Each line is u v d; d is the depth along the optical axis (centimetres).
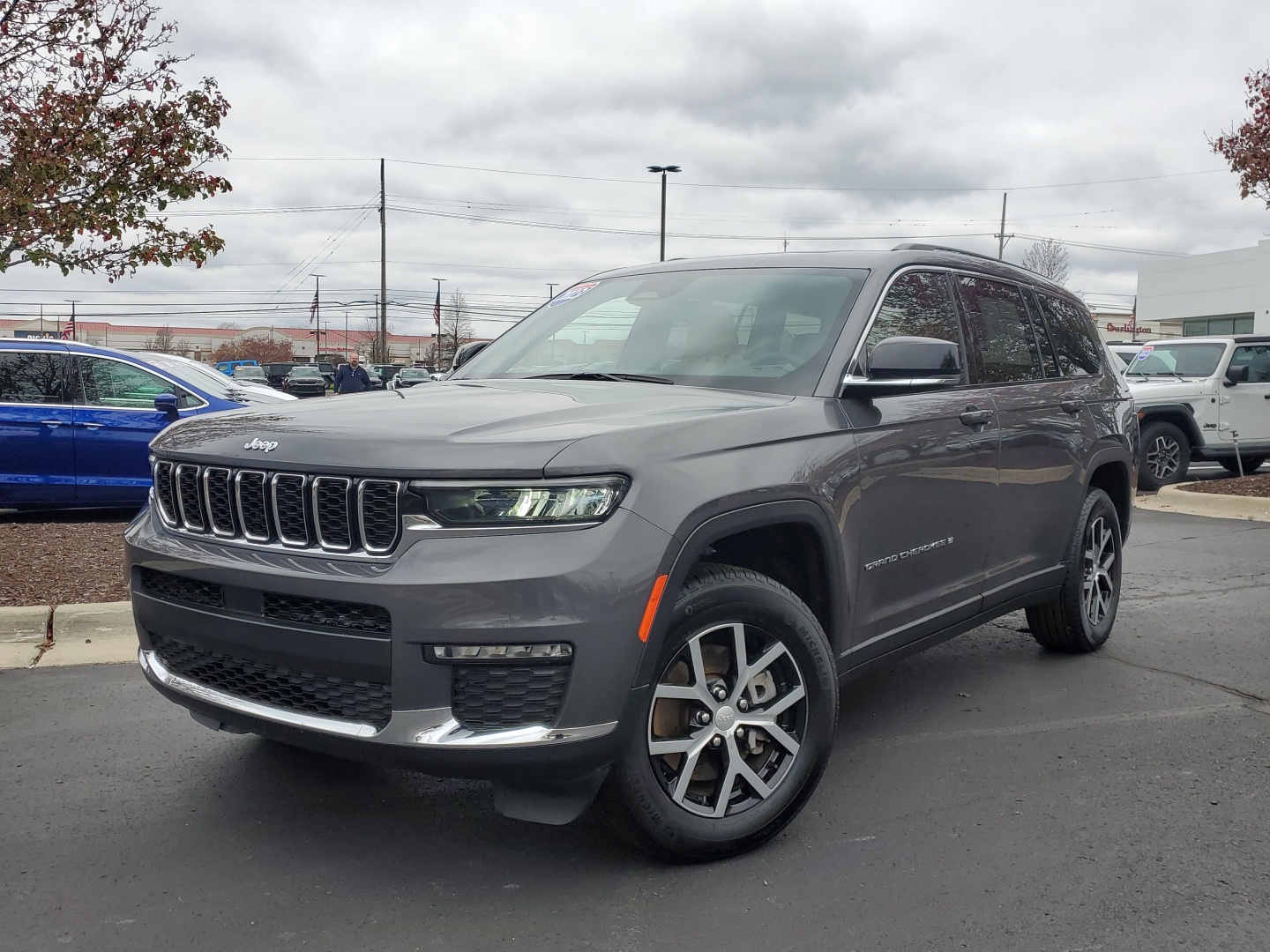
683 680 305
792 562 352
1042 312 519
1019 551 468
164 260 766
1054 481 486
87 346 931
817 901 292
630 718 279
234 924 279
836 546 344
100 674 493
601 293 461
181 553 309
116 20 715
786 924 280
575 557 270
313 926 278
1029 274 526
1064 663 536
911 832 337
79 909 286
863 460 356
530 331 461
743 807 315
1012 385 465
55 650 525
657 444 294
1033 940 272
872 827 341
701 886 301
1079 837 334
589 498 275
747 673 312
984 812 353
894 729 436
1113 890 299
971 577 433
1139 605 666
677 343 402
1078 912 287
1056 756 405
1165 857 320
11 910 285
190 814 346
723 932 276
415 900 292
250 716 298
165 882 301
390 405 334
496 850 323
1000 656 550
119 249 758
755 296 409
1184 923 281
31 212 685
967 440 414
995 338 468
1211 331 4422
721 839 309
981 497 427
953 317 439
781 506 319
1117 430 549
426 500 274
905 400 391
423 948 268
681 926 279
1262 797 367
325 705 289
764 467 317
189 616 307
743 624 310
